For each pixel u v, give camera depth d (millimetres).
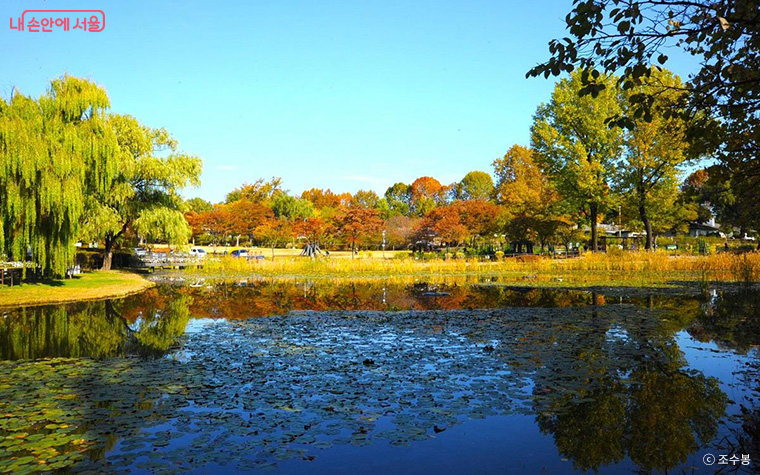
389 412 6211
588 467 4777
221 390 7145
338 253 61656
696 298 17688
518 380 7559
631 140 37531
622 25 5160
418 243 63719
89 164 19844
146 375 8008
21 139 16891
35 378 7867
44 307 17062
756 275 24500
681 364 8453
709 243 50625
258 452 5066
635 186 38812
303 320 13773
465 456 5008
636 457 5000
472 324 12711
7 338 11453
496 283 25688
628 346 9898
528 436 5523
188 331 12188
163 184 32781
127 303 18156
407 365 8500
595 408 6371
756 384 7316
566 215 44625
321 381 7570
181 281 28594
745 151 6844
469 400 6648
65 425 5809
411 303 17641
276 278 30641
